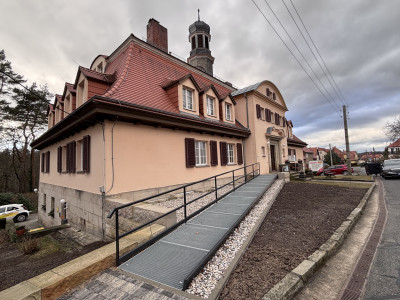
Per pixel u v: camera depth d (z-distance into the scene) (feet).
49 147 45.11
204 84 49.06
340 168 85.35
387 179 60.54
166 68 41.22
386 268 12.21
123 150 25.49
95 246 21.63
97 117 23.85
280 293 9.18
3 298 8.52
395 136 106.83
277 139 62.28
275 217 21.52
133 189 25.99
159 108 30.27
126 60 34.04
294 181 46.42
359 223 21.21
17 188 101.91
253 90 51.88
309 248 14.39
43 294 9.17
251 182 38.47
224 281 10.22
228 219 19.15
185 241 14.94
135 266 12.03
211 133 40.27
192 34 68.90
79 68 30.04
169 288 9.89
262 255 13.37
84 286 10.44
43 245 24.71
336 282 10.97
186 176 33.94
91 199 25.66
